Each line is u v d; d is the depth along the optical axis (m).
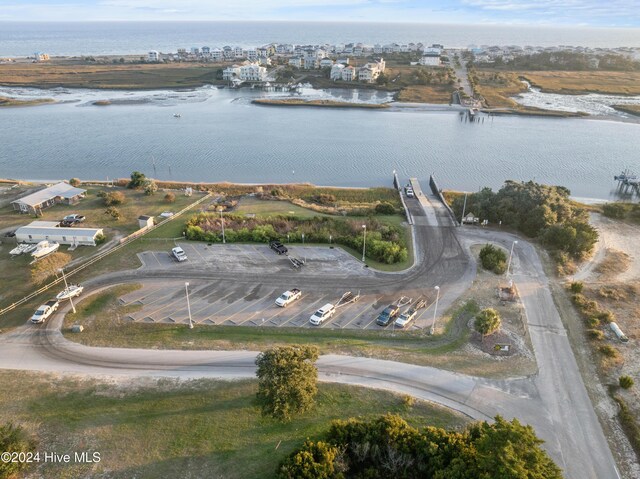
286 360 36.91
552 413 39.06
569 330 51.47
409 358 45.59
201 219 79.00
